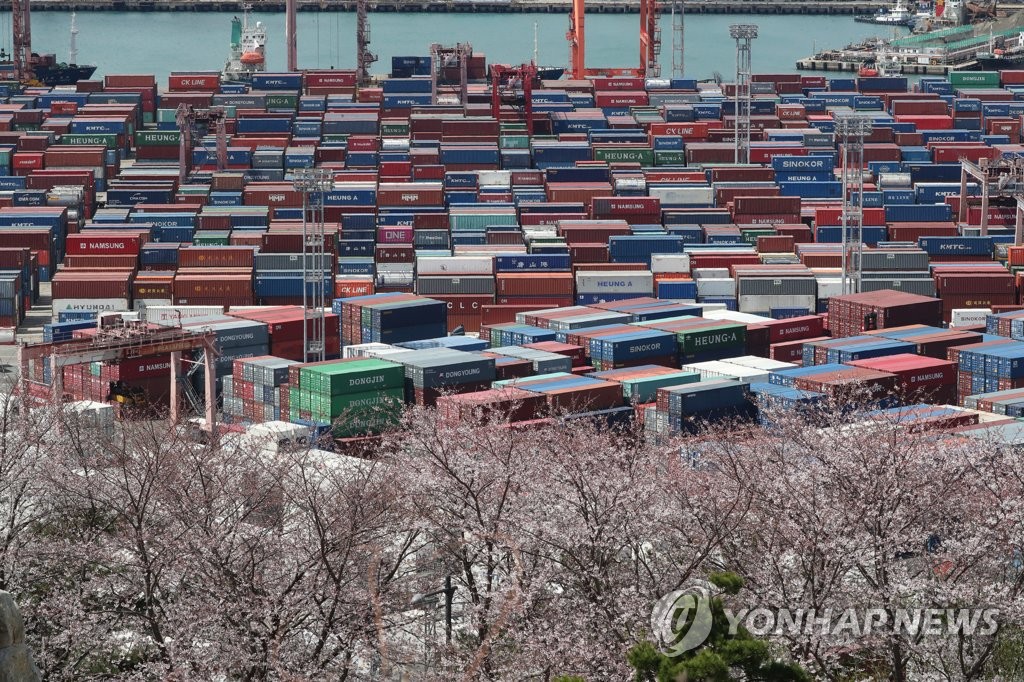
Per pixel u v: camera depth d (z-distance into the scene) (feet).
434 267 597.52
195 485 219.61
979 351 410.93
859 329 494.18
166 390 410.31
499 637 191.11
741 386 357.82
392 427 357.20
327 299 585.63
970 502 209.97
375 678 197.26
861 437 217.36
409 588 218.18
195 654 192.34
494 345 467.52
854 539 192.03
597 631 189.67
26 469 233.55
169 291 579.07
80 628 201.36
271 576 200.85
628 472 222.89
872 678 199.93
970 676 185.37
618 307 500.74
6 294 570.05
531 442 241.76
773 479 210.79
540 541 205.46
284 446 266.98
